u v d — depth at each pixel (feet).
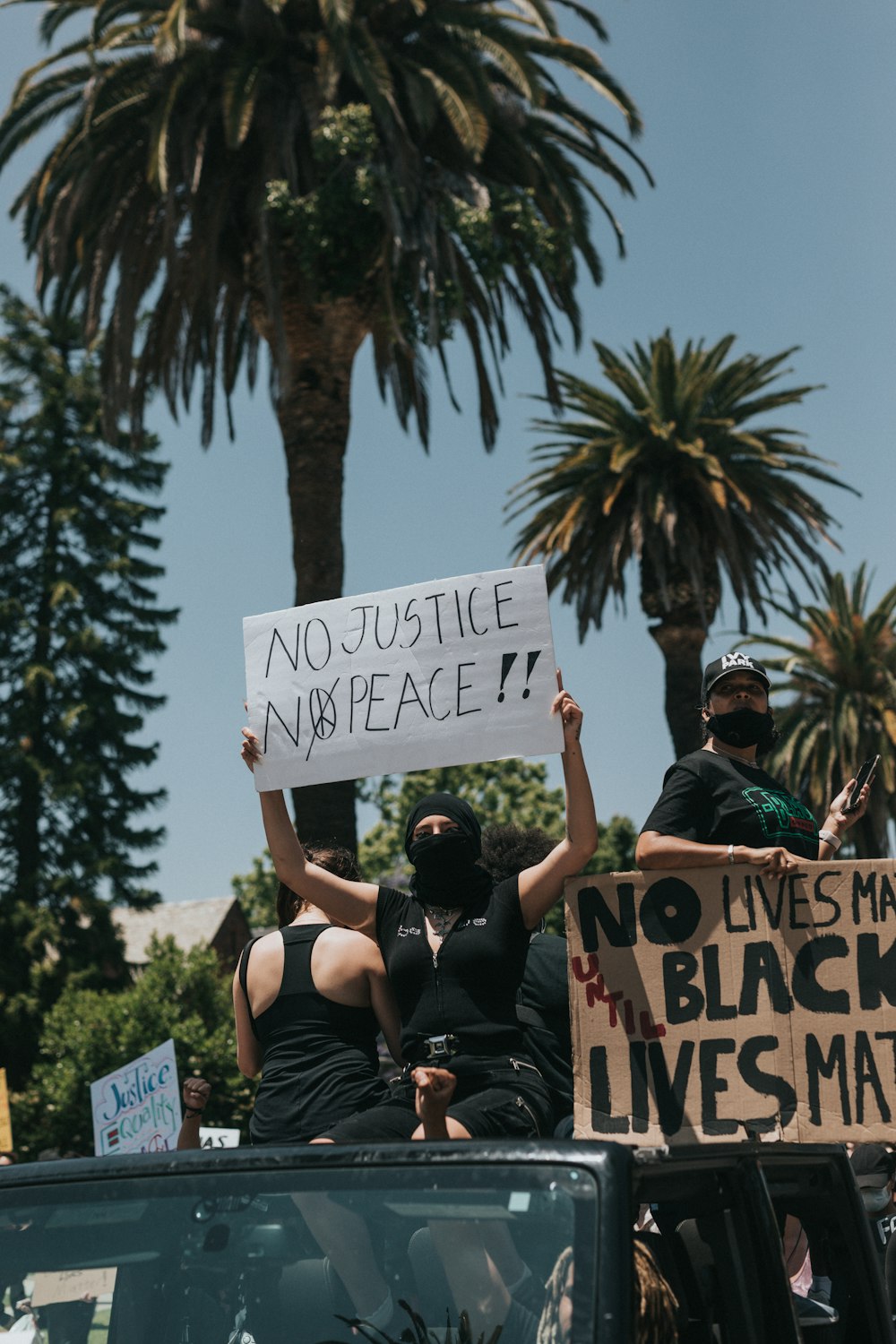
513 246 58.29
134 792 125.59
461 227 54.44
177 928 158.40
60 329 127.34
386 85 51.67
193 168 52.34
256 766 11.37
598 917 9.73
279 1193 7.23
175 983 104.73
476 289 59.93
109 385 59.26
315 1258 7.05
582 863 10.19
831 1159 9.95
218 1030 101.40
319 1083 10.68
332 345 56.95
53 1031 102.42
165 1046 29.63
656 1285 7.11
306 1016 10.97
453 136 57.88
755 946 9.46
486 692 10.75
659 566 77.71
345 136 51.16
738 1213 8.23
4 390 128.36
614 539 79.56
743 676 12.03
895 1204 16.94
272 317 52.95
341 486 57.16
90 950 118.62
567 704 10.48
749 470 79.77
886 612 110.32
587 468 83.25
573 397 82.74
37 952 115.96
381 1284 6.88
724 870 9.64
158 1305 7.27
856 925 9.37
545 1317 6.38
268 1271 7.13
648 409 78.07
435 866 10.19
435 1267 6.81
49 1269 7.51
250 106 50.34
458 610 10.98
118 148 55.47
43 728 123.85
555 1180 6.76
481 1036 9.84
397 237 51.44
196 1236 7.30
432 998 10.00
